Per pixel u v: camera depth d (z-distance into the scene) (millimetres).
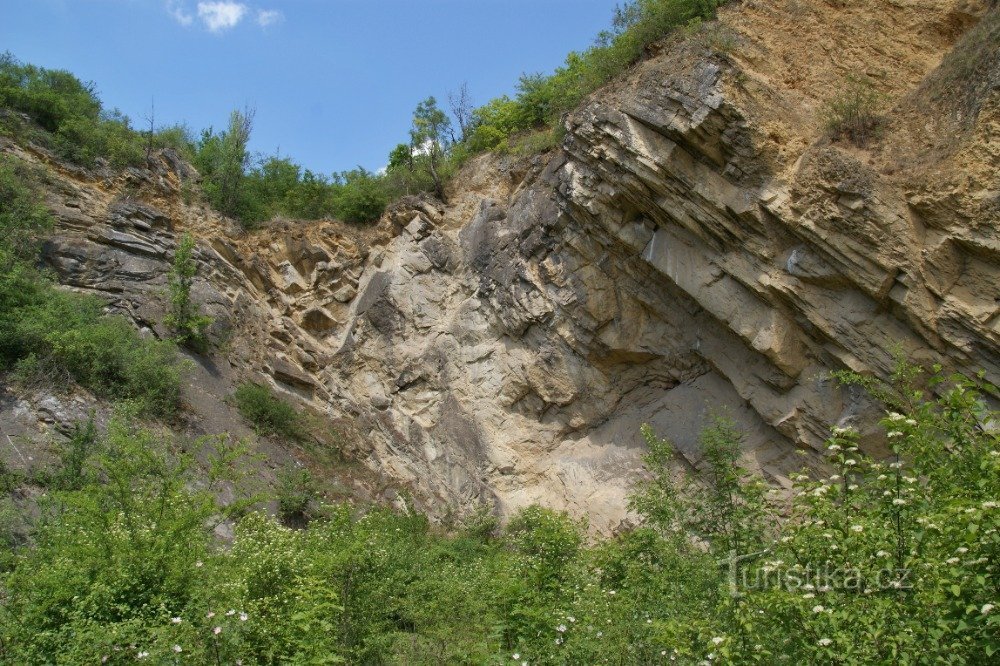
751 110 14609
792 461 14547
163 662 5387
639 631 6215
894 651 3973
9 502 10531
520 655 6387
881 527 4887
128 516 7184
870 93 14609
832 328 13680
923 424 5152
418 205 22156
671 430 16297
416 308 20750
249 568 6898
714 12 17125
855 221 13195
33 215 16844
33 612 6199
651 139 15625
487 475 18141
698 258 15664
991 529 3867
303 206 24359
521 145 21547
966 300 12391
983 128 12492
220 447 10039
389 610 8477
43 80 22000
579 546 10859
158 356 15648
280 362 19344
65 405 13539
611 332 17453
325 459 17344
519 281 18984
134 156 20922
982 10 15336
